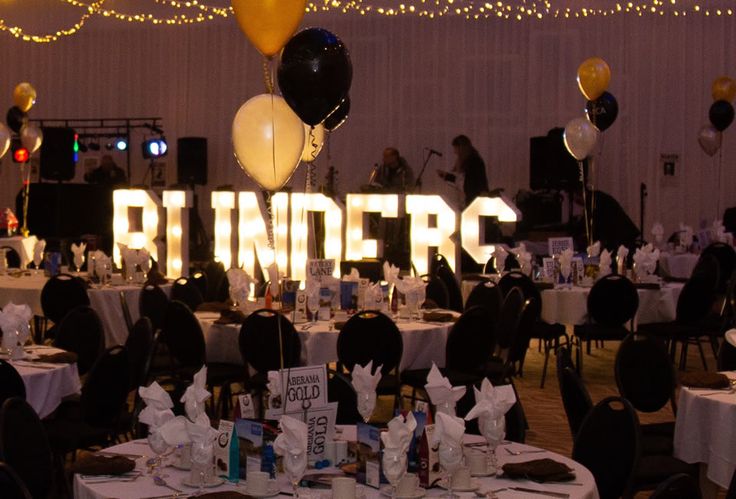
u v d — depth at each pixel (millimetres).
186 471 4070
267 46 5574
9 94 18938
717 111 15039
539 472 3922
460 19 17234
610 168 16984
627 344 6293
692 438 5539
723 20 16625
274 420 4246
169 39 18375
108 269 10352
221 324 7781
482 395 4078
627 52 16828
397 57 17422
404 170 15094
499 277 10672
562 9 16875
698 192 16781
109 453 4305
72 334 7363
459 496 3736
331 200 11680
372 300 8305
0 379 5527
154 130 17750
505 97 17141
